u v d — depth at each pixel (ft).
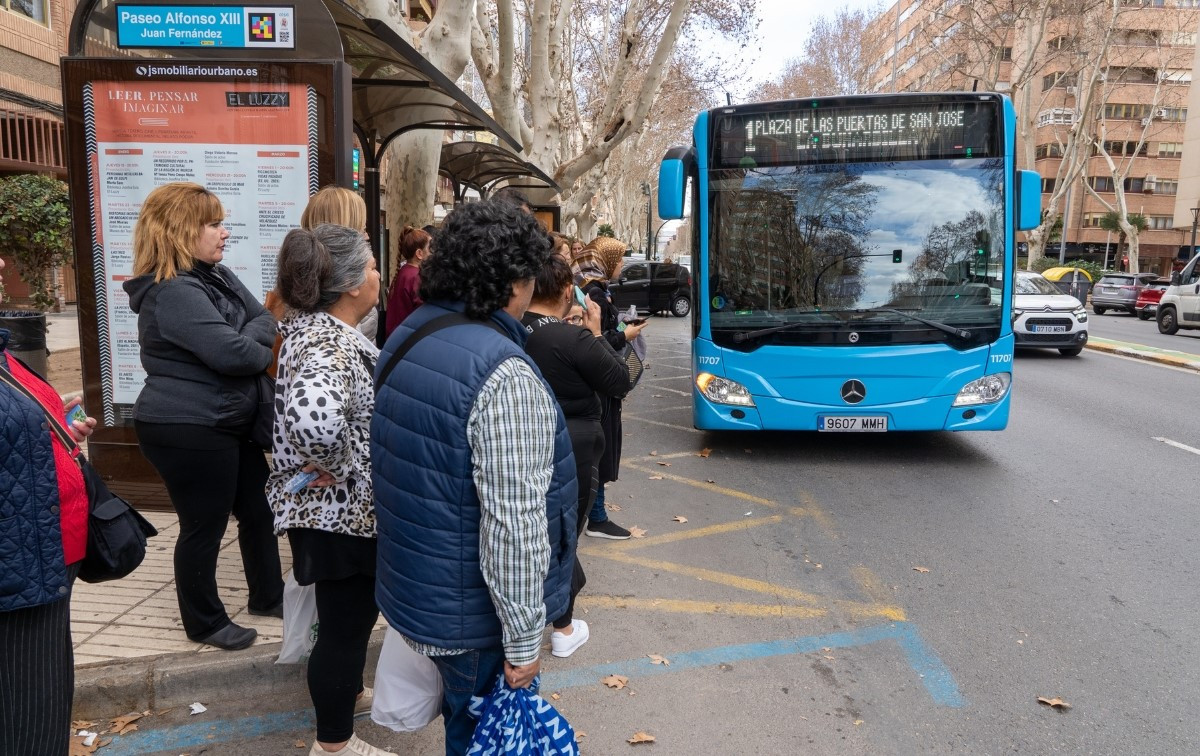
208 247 10.43
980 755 10.00
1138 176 213.87
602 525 18.01
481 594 6.59
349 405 7.97
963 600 14.60
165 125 15.52
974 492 21.50
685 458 25.13
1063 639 13.09
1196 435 29.12
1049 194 212.23
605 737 10.30
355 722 10.39
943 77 149.59
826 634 13.25
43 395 6.90
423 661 7.63
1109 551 17.12
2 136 41.57
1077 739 10.34
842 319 22.68
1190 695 11.41
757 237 23.09
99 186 15.65
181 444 10.29
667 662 12.26
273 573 12.16
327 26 15.62
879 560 16.57
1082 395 37.68
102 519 7.21
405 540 6.64
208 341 10.00
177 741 9.94
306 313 8.41
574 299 14.30
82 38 15.61
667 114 104.99
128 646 11.20
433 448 6.40
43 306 31.71
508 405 6.27
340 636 8.39
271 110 15.51
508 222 6.75
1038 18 101.24
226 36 15.62
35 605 6.34
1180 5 154.10
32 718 6.52
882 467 24.06
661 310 84.38
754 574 15.81
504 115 44.93
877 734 10.43
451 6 30.71
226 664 10.77
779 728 10.54
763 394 23.11
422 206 32.19
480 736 6.67
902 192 22.70
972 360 22.52
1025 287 55.01
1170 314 71.72
